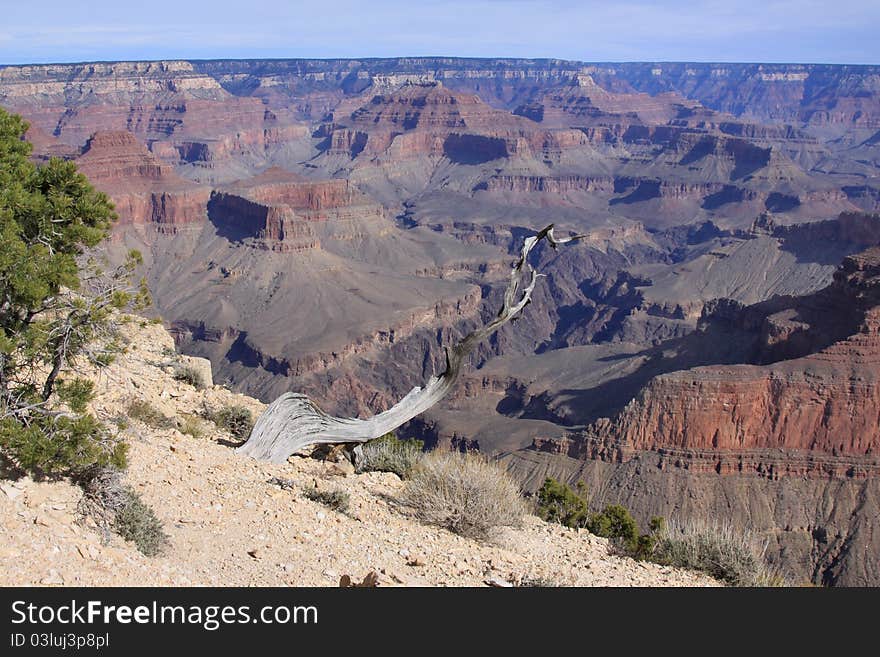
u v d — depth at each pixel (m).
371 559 13.40
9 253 13.41
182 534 12.90
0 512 11.16
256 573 12.05
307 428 19.48
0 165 14.60
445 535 15.56
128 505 12.31
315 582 12.06
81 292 14.70
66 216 14.73
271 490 15.68
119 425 14.39
